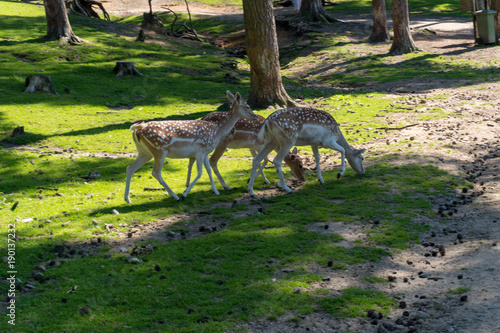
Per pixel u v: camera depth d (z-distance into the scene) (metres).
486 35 26.58
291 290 5.17
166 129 7.89
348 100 17.45
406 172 9.39
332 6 48.06
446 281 5.28
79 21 30.80
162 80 20.66
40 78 17.48
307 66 26.84
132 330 4.52
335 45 30.16
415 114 14.88
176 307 4.94
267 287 5.25
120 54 24.67
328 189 8.77
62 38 25.11
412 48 26.89
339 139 9.29
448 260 5.83
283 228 6.93
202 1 50.41
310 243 6.41
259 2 16.00
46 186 9.12
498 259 5.58
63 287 5.34
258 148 9.40
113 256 6.13
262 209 7.81
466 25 35.34
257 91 16.89
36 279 5.52
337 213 7.50
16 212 7.70
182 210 7.98
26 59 22.45
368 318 4.67
